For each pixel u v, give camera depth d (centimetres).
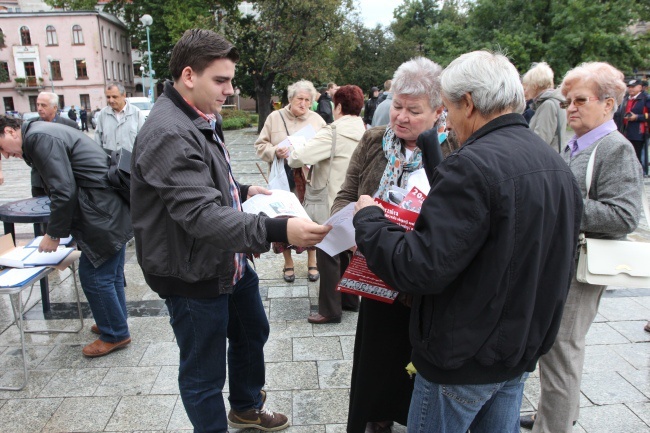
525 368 146
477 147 131
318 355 314
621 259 197
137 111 539
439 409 147
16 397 272
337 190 356
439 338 137
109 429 244
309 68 2181
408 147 212
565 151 221
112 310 312
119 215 301
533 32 2205
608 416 251
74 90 4619
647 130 873
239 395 239
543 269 135
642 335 334
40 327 357
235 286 221
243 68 2259
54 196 276
